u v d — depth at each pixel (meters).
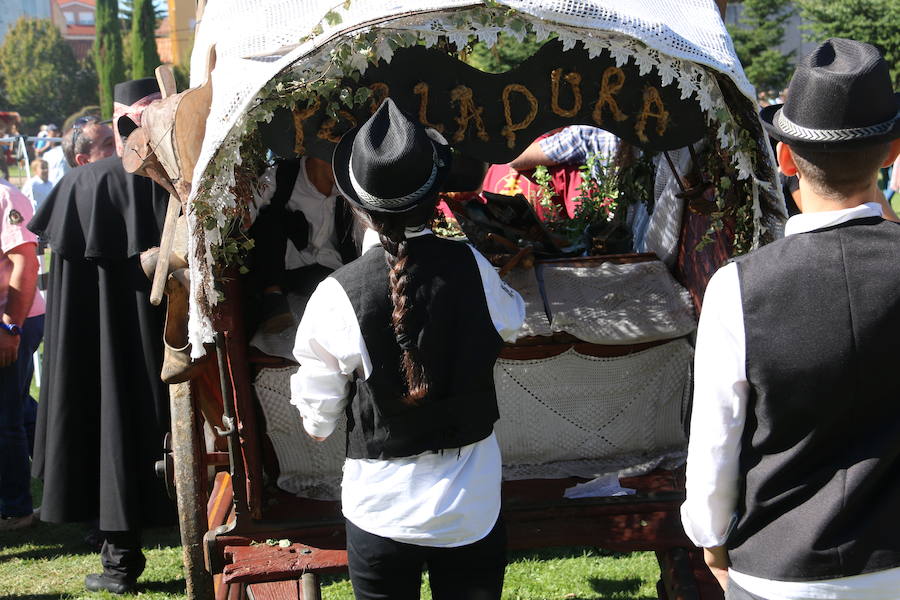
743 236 2.71
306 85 2.30
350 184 2.09
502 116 2.52
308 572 2.54
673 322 2.98
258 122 2.40
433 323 2.04
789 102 1.66
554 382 2.97
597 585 3.69
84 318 3.78
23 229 4.23
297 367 2.80
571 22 2.18
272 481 2.91
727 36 2.46
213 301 2.37
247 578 2.51
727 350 1.60
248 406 2.64
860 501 1.56
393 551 2.09
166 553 4.27
